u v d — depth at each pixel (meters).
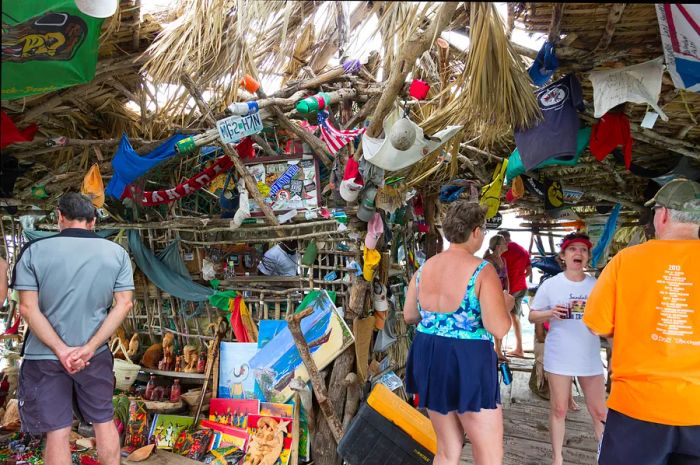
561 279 3.09
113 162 3.41
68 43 2.13
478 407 2.12
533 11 2.16
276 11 2.08
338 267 3.69
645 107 2.99
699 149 3.36
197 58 2.85
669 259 1.85
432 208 5.88
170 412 3.82
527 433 4.13
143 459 3.34
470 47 2.10
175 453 3.47
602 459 1.95
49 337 2.39
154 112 3.45
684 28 1.94
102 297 2.55
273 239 3.90
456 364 2.16
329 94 3.10
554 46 2.37
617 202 5.88
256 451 3.33
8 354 4.08
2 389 3.79
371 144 2.86
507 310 2.19
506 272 5.25
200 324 4.36
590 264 6.23
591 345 2.98
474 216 2.29
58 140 3.42
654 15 2.08
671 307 1.82
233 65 2.91
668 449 1.78
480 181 4.97
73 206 2.59
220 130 3.01
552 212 5.11
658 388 1.79
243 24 2.38
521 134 2.70
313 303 3.59
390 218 4.18
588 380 3.01
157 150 3.39
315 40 3.17
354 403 3.38
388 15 1.73
